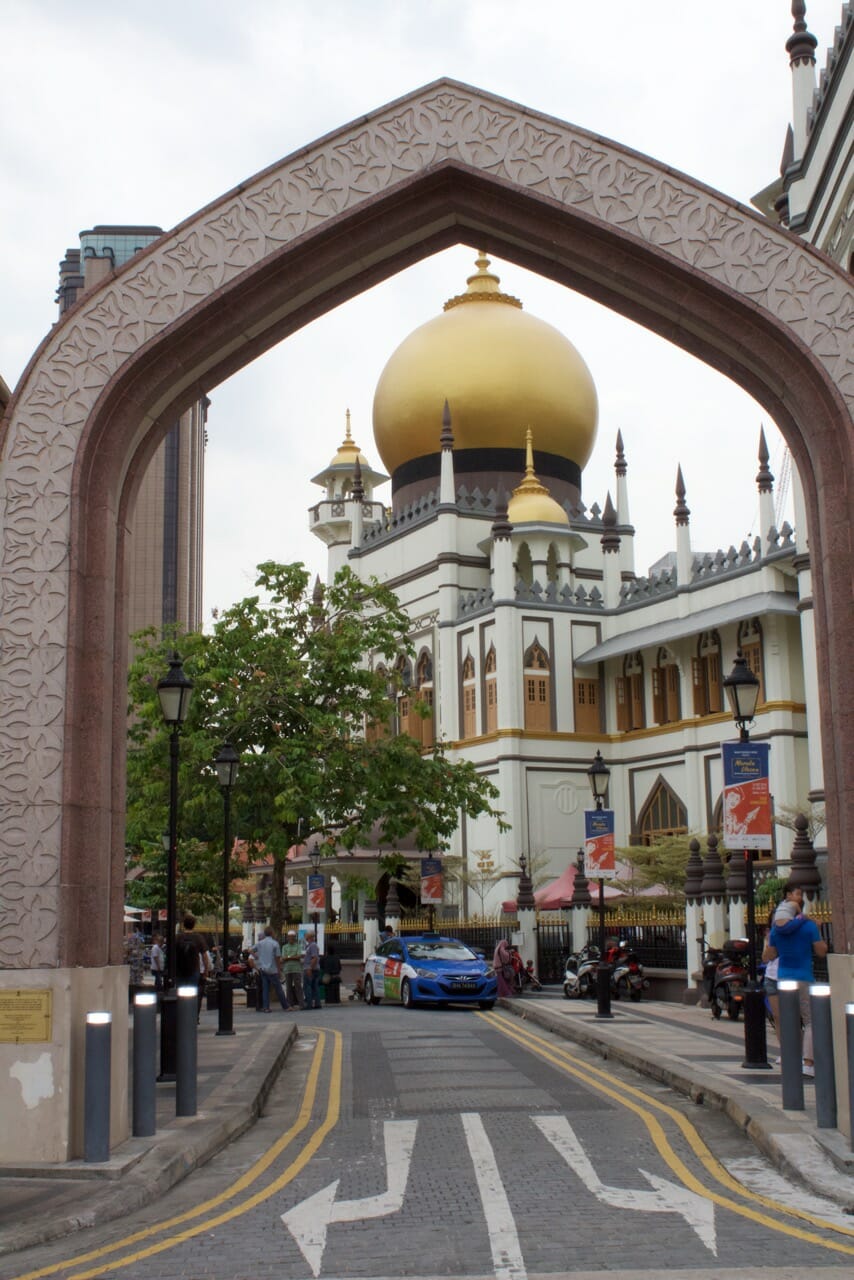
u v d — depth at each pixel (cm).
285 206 1245
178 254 1228
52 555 1164
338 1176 1030
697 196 1245
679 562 5209
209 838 4119
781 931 1509
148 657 3638
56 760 1128
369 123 1264
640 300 1298
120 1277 734
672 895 4159
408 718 5947
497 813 3872
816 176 2770
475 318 6375
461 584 5831
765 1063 1605
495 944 4091
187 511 13838
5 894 1104
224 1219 886
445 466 5897
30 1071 1059
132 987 2692
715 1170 1036
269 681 3475
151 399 1238
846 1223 841
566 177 1259
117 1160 1031
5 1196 941
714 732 4975
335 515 6950
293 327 1337
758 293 1226
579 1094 1505
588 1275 705
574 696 5500
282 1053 1923
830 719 1192
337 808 3572
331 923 5031
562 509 5909
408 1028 2530
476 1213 877
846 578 1184
